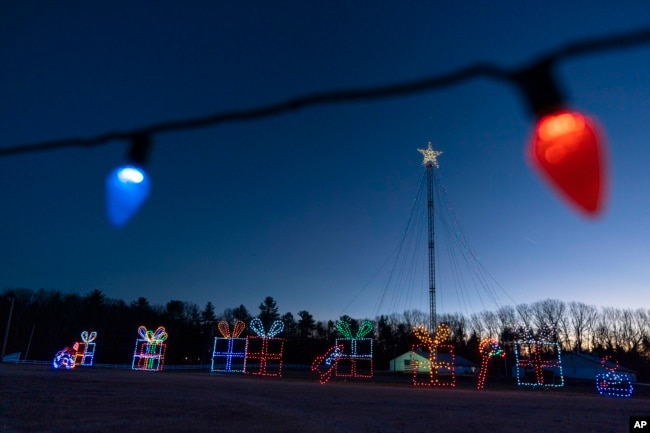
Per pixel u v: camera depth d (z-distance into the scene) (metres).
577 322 80.50
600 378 32.19
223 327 49.00
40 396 17.56
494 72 1.44
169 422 12.66
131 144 2.26
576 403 21.23
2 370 32.97
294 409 16.30
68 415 13.34
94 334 53.50
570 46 1.32
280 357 45.06
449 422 14.04
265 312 84.88
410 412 16.22
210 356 77.56
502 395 25.47
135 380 28.73
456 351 77.44
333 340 80.56
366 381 38.00
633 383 49.38
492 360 66.88
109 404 16.05
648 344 73.12
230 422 12.95
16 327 64.88
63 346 67.06
